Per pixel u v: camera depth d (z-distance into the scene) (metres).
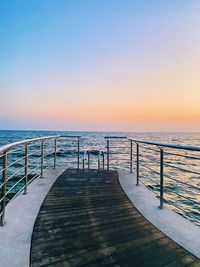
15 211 2.83
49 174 5.31
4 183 2.33
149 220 2.59
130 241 2.07
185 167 15.28
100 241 2.06
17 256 1.79
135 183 4.55
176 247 1.96
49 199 3.40
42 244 2.00
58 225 2.43
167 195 8.21
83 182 4.59
